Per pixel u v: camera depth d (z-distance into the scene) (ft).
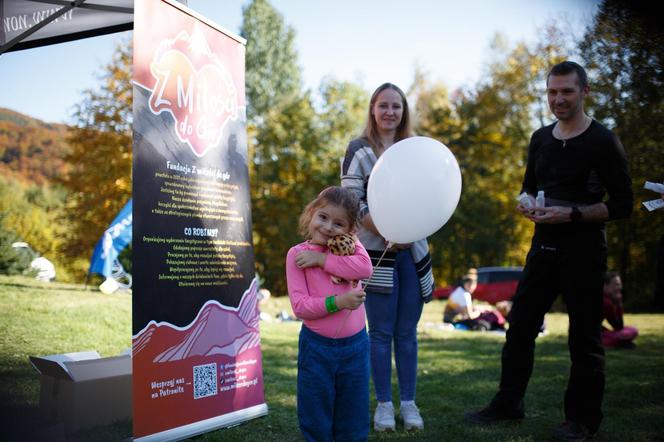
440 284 81.35
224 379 10.78
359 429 8.45
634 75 46.55
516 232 78.89
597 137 10.32
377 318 10.87
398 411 12.07
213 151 11.11
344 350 8.29
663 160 48.75
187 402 9.98
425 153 9.01
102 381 10.36
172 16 10.34
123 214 36.68
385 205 8.93
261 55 123.44
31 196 87.45
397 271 11.09
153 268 9.59
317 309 8.03
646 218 54.29
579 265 10.37
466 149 81.66
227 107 11.57
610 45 46.44
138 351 9.21
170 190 10.05
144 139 9.62
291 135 90.22
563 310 59.16
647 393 13.83
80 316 22.39
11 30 14.02
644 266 60.44
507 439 9.99
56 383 10.29
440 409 12.33
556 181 10.74
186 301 10.17
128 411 10.64
